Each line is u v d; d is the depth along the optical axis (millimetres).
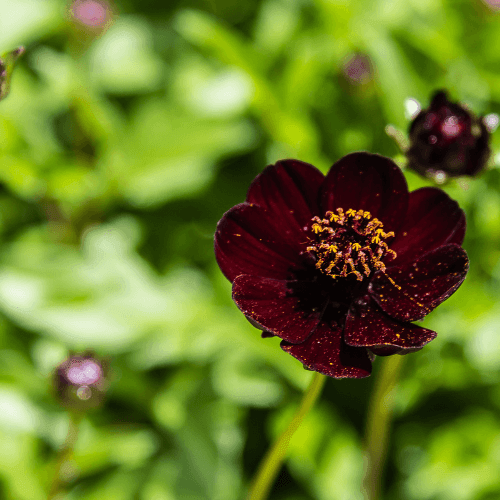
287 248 395
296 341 384
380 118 501
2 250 487
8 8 512
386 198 394
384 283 392
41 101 521
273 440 473
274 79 524
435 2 532
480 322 473
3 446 466
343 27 502
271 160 502
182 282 490
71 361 443
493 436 474
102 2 499
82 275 480
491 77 499
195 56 547
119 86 533
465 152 417
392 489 476
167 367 490
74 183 493
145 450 468
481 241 484
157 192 501
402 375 477
